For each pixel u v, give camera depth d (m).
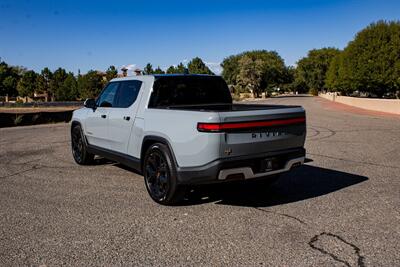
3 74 83.06
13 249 3.71
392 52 37.38
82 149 7.66
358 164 7.72
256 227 4.22
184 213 4.74
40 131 15.83
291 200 5.25
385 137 12.13
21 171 7.38
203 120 4.34
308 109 32.41
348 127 15.70
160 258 3.48
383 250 3.59
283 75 106.50
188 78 6.05
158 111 5.14
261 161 4.64
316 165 7.66
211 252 3.59
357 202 5.09
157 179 5.11
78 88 75.94
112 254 3.57
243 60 88.06
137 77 6.04
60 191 5.83
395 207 4.86
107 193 5.70
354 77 41.50
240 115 4.43
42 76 81.88
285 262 3.36
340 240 3.83
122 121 5.95
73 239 3.94
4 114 18.45
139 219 4.53
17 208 5.00
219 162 4.32
